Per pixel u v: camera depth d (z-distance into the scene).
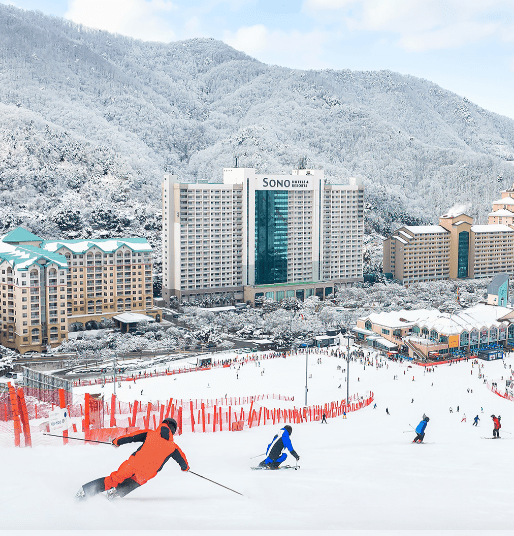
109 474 19.72
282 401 143.12
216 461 30.31
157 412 70.00
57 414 31.47
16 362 199.50
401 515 17.28
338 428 71.12
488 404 149.38
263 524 15.65
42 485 17.02
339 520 16.50
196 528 14.90
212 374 185.25
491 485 24.12
